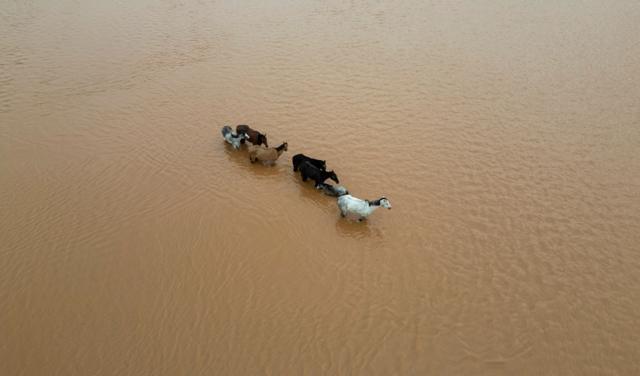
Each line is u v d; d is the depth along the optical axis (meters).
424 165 15.38
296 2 29.52
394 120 17.78
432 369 9.47
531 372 9.53
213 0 29.77
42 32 24.70
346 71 21.36
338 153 15.82
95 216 12.83
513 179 14.89
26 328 9.96
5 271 11.13
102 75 20.61
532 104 19.05
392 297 10.85
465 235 12.67
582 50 23.48
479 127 17.52
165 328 10.03
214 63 21.84
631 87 20.25
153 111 18.02
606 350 10.01
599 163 15.73
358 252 11.98
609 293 11.23
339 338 9.92
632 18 27.11
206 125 17.22
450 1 29.98
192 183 14.24
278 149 14.85
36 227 12.41
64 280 10.98
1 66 21.19
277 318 10.27
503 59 22.62
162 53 22.66
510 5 29.22
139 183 14.16
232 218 12.88
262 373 9.27
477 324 10.38
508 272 11.65
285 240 12.23
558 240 12.66
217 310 10.41
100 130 16.81
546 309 10.78
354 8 28.72
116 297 10.64
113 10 27.89
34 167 14.77
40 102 18.52
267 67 21.59
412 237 12.54
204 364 9.41
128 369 9.30
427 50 23.47
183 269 11.33
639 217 13.53
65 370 9.26
